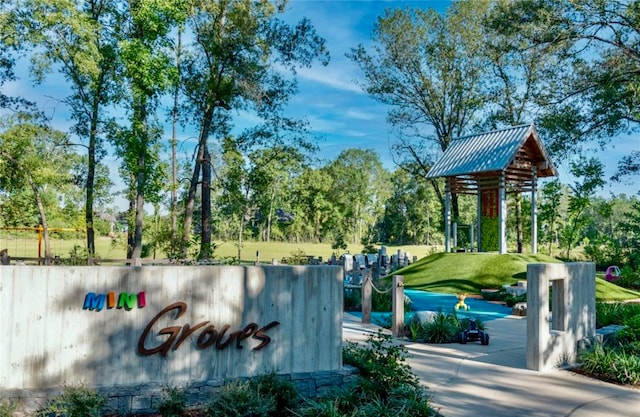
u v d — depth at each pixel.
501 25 27.02
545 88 29.91
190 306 6.71
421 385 7.30
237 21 24.84
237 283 6.93
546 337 8.54
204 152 27.25
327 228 83.56
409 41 37.88
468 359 9.26
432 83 39.03
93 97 25.86
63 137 25.53
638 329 9.86
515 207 38.72
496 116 37.03
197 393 6.49
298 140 28.00
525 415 6.32
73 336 6.25
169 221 30.38
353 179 88.06
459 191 31.75
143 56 22.17
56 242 37.94
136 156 24.28
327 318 7.33
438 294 21.66
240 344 6.87
